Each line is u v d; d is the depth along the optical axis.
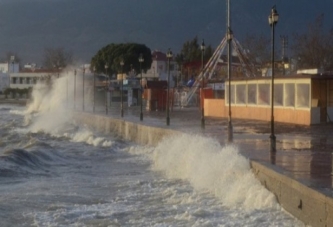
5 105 146.50
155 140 41.19
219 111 57.56
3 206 21.02
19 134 58.16
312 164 20.28
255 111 50.00
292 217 16.47
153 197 22.39
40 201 22.06
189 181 25.83
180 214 18.84
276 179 17.95
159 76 129.75
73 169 32.41
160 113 68.56
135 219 18.69
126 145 45.50
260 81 48.75
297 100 42.94
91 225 18.14
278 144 27.89
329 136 32.47
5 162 31.94
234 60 95.12
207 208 19.25
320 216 14.35
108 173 30.48
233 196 20.05
